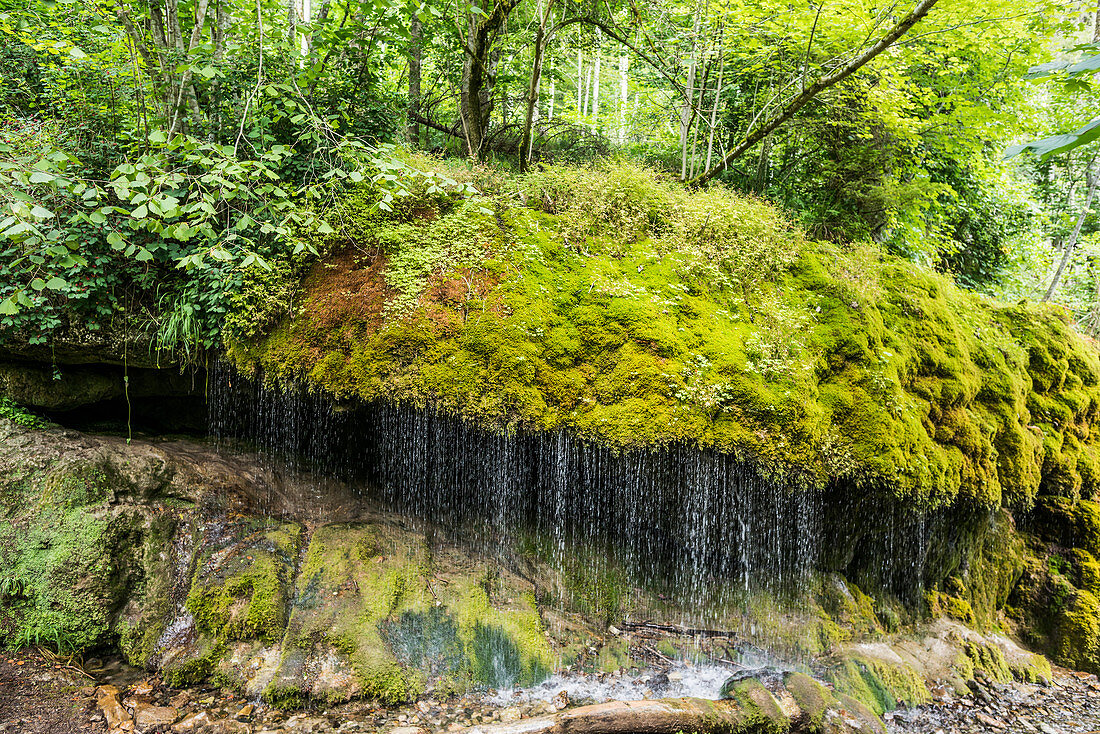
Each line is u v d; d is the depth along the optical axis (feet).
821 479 13.83
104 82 15.88
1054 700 15.93
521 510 15.42
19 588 12.92
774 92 22.58
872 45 17.22
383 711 12.61
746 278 15.93
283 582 14.28
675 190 18.53
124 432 16.52
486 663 13.74
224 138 16.14
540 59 18.66
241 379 15.99
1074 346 21.56
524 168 20.38
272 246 15.05
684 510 14.53
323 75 17.39
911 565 17.58
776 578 15.76
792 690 13.50
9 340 14.20
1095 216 41.60
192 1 18.33
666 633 15.35
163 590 13.84
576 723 12.07
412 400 13.51
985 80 23.27
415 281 14.30
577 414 13.41
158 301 14.90
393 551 15.40
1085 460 20.24
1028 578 19.56
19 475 13.58
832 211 22.70
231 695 12.62
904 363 16.21
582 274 15.01
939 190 22.20
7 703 11.48
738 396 13.51
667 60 22.82
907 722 14.20
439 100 25.88
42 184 13.16
